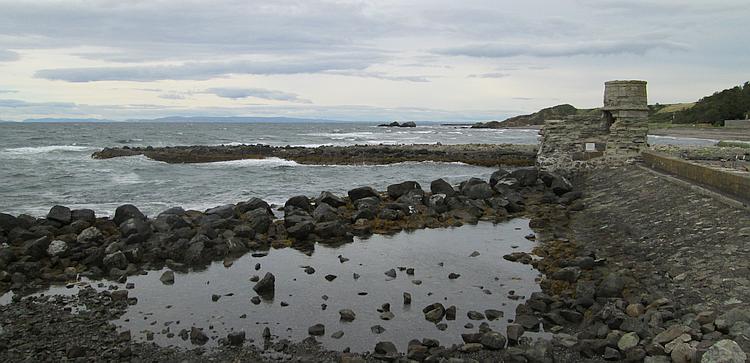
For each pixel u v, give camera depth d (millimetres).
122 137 100438
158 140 91750
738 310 9836
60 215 21281
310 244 20125
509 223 23250
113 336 11930
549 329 11750
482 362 10281
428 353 10656
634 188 23969
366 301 13969
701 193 18562
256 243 19828
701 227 15445
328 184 36094
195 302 14117
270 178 38969
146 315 13211
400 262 17469
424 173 42469
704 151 33500
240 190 33250
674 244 15117
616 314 11102
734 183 17500
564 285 14227
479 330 11750
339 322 12594
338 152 55031
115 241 19078
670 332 9797
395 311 13188
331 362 10570
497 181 31453
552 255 17484
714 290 11336
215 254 18391
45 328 12375
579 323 11906
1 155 57750
